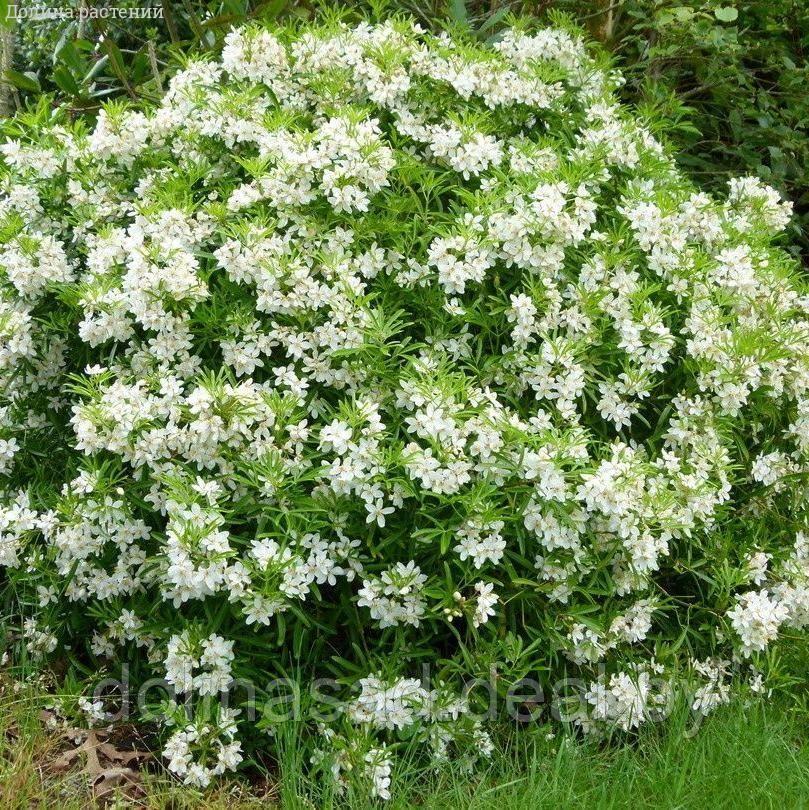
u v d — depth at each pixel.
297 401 3.29
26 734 3.28
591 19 6.16
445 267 3.46
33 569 3.67
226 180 3.89
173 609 3.41
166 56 6.93
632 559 3.40
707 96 7.34
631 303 3.65
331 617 3.36
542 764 3.19
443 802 3.07
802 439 4.01
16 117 4.37
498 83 4.12
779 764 3.28
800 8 6.86
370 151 3.54
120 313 3.47
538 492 3.22
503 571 3.37
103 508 3.31
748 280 3.90
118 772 3.21
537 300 3.56
